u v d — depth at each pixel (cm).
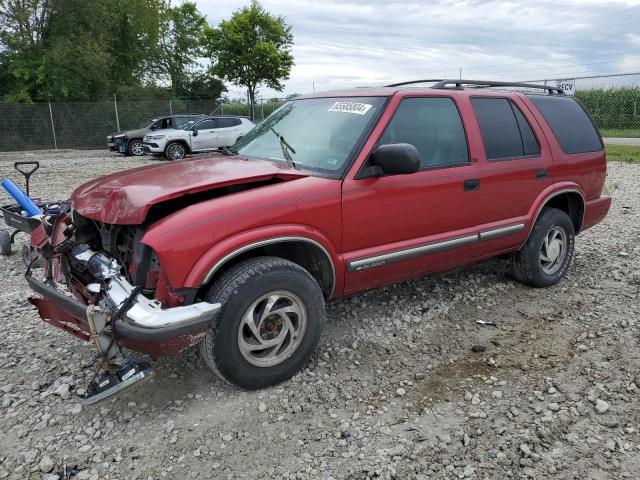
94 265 344
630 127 2247
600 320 459
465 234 447
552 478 275
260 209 333
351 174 375
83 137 2959
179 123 2208
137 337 289
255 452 296
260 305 339
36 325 452
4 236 650
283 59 3681
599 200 579
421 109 423
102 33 3166
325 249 364
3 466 285
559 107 546
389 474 278
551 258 531
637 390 351
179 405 337
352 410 334
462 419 324
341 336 429
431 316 468
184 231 308
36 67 2991
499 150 471
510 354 403
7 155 2425
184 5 4256
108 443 303
